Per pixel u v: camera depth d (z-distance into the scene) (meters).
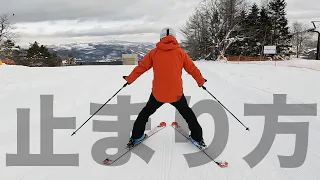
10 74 11.32
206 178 2.92
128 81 3.45
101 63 39.47
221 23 47.75
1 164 3.20
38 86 8.20
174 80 3.24
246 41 49.69
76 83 9.03
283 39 53.62
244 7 49.25
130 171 3.07
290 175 2.98
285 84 9.09
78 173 3.03
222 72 14.49
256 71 14.73
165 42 3.24
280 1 53.28
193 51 52.75
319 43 39.12
